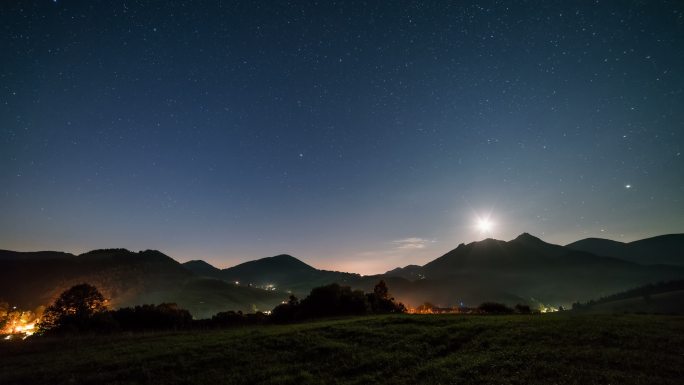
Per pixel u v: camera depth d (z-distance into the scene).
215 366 18.75
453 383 14.60
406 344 20.86
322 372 17.41
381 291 54.66
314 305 44.16
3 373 18.75
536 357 16.59
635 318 25.56
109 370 18.69
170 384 16.61
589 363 15.36
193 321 42.97
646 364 14.90
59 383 17.05
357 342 22.12
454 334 22.22
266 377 16.98
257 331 27.59
